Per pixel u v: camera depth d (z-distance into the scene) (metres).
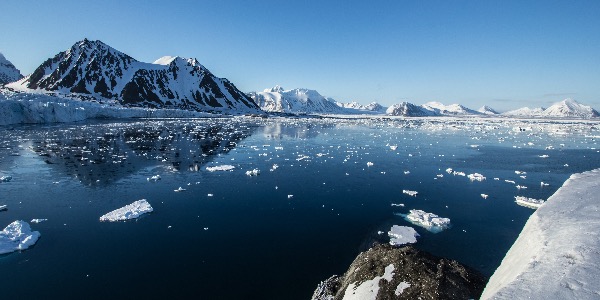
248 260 13.66
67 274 12.53
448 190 23.45
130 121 85.31
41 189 22.89
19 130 56.03
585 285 4.90
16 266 13.05
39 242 15.05
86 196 21.48
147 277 12.39
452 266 9.12
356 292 8.84
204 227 16.89
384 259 9.66
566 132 71.62
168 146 42.50
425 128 84.38
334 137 58.12
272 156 36.62
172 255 14.01
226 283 12.05
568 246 6.24
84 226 16.83
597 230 6.74
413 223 17.52
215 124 84.44
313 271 12.91
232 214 18.67
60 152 36.50
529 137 59.91
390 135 62.91
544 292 4.88
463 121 133.25
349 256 14.06
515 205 20.33
